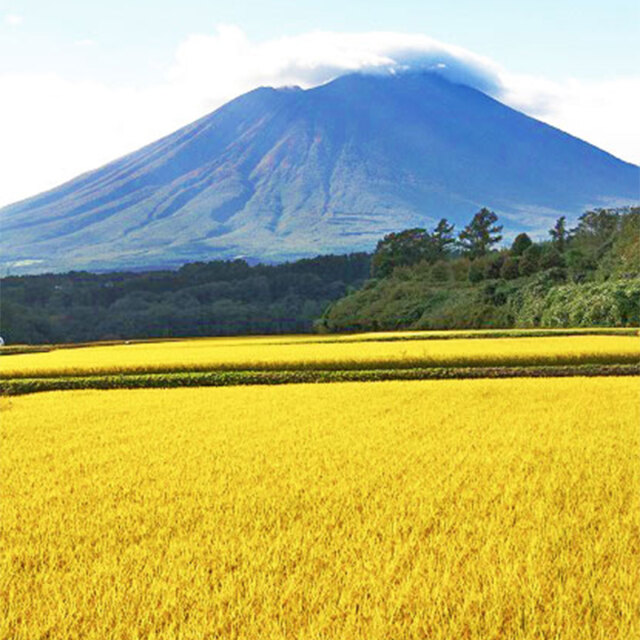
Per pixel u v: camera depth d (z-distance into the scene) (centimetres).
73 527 805
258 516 817
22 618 573
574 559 663
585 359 2328
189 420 1550
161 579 636
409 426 1409
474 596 582
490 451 1159
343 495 898
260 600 591
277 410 1661
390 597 582
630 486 920
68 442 1327
